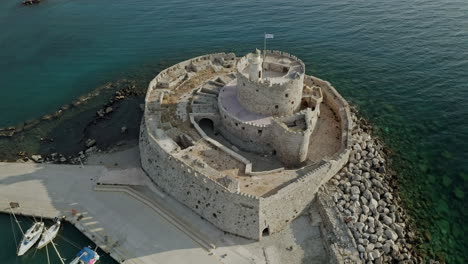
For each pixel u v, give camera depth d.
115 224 49.72
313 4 114.06
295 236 47.06
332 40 93.56
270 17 108.12
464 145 60.25
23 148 68.25
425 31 92.38
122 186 55.12
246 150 57.69
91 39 106.31
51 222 51.47
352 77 79.56
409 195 52.50
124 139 68.31
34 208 53.16
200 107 61.88
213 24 107.38
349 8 109.31
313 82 68.62
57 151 66.81
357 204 47.88
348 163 54.25
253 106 56.84
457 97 70.00
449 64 79.00
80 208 52.47
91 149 66.06
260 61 55.06
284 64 61.69
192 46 97.44
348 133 56.31
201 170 48.22
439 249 45.50
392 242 44.12
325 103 66.38
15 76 91.38
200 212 49.53
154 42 101.31
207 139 54.50
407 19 99.38
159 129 56.06
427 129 64.25
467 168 56.22
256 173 48.75
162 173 52.66
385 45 88.88
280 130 51.84
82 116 75.94
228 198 44.94
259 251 45.38
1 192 56.31
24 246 47.19
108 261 45.75
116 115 75.25
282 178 48.12
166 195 53.22
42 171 60.38
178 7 120.50
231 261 44.31
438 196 52.38
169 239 47.31
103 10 125.19
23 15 127.38
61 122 74.69
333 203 47.97
